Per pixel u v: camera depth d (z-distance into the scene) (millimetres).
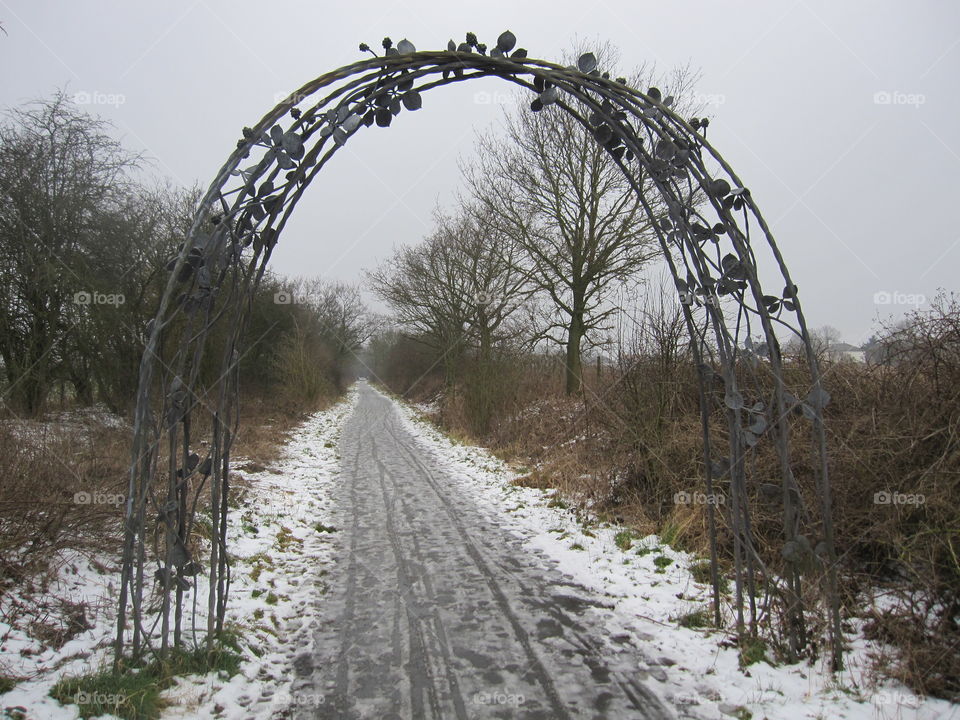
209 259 3613
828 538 3770
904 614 3840
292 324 27438
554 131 16438
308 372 26078
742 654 3914
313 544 6684
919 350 4750
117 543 5215
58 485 5426
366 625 4496
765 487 4086
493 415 15898
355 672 3789
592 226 16438
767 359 4047
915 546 4000
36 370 12875
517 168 17281
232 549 5945
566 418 12508
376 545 6625
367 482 10570
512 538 6887
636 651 4043
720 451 6289
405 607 4840
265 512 7566
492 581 5441
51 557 4605
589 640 4211
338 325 43031
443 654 4016
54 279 13008
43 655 3604
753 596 4145
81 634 3939
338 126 3791
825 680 3576
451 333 24312
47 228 13398
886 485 4402
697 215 4074
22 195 13188
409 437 18281
